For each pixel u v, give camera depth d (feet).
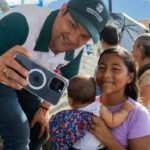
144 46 7.09
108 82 4.59
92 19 4.31
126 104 4.53
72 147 4.65
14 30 4.24
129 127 4.34
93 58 15.28
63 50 4.79
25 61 3.79
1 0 6.55
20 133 4.48
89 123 4.49
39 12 4.61
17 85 3.83
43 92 3.91
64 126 4.62
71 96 4.95
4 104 4.33
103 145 4.62
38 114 5.93
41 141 6.16
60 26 4.42
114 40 7.73
